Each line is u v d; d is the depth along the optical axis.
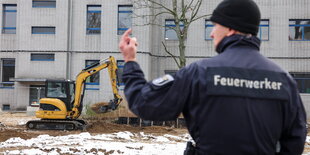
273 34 27.41
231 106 2.01
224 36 2.28
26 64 27.72
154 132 16.61
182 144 11.96
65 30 27.56
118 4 27.23
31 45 27.75
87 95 26.69
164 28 27.80
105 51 27.23
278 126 2.10
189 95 2.13
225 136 1.99
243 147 1.98
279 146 2.27
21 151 9.95
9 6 29.36
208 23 27.67
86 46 27.56
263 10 27.52
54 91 17.47
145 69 26.47
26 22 27.91
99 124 18.12
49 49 27.59
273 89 2.10
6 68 29.11
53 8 27.80
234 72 2.09
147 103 2.12
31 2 27.92
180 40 14.95
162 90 2.12
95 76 26.89
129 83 2.25
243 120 1.99
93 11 27.81
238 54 2.18
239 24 2.22
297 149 2.23
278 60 27.31
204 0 27.44
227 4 2.25
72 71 27.61
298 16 27.20
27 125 17.08
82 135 14.02
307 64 27.06
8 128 17.48
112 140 13.35
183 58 14.88
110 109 17.81
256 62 2.17
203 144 2.07
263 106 2.05
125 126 18.28
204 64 2.16
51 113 17.12
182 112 2.22
